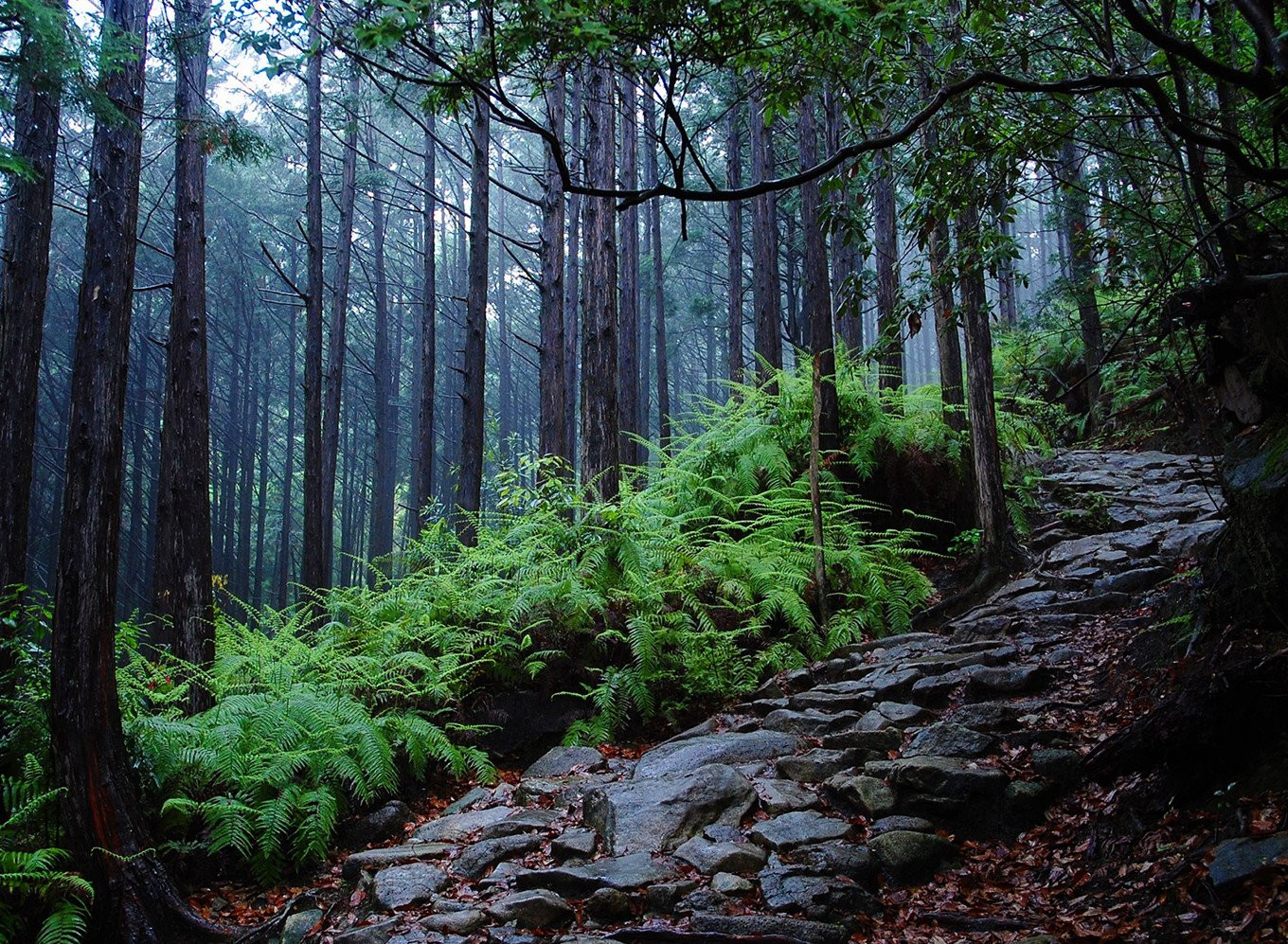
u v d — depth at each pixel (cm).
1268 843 322
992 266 406
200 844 462
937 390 1008
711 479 959
